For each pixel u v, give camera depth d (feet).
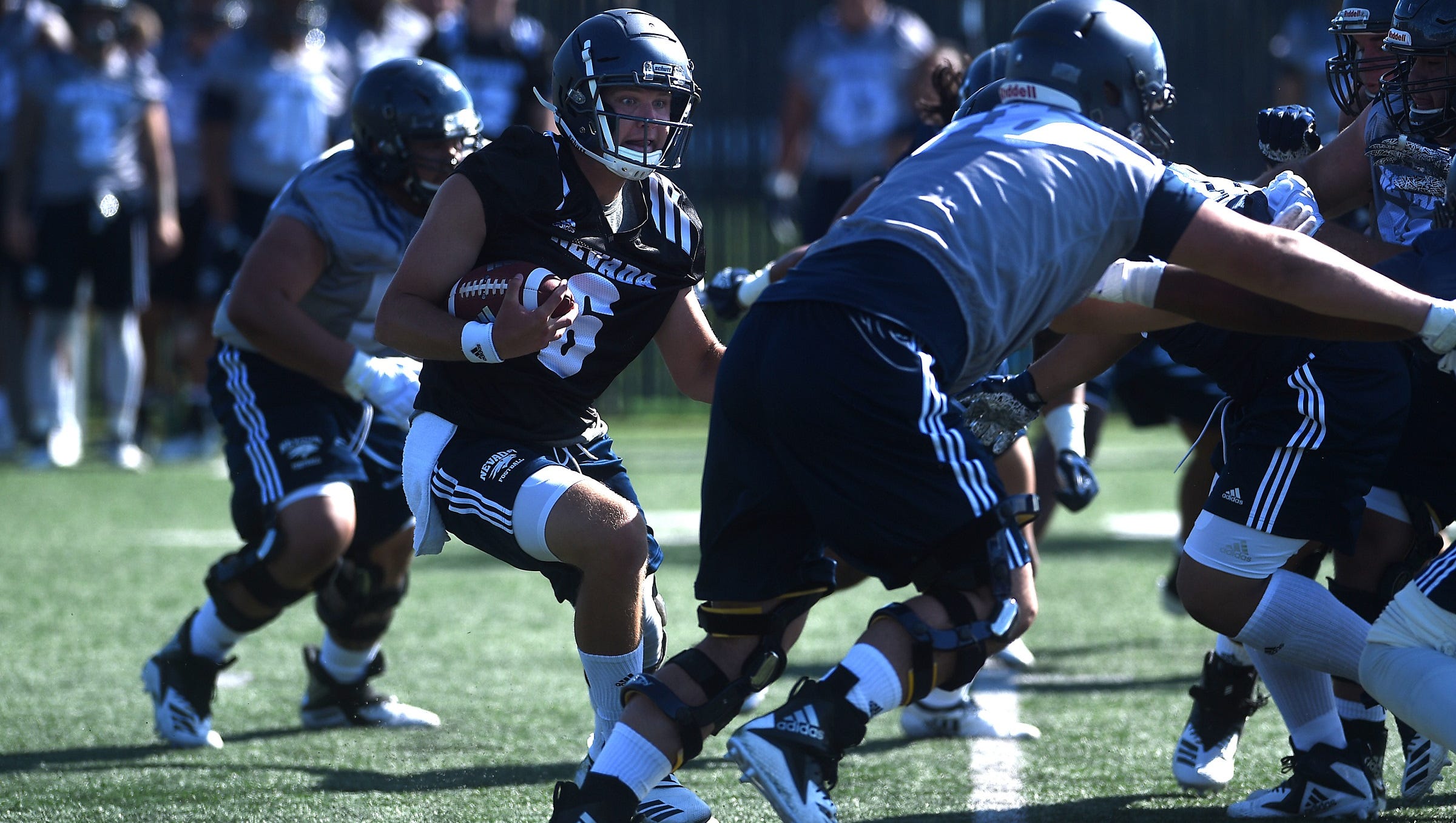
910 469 29.53
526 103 96.94
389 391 44.27
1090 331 34.55
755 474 31.09
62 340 112.37
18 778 42.11
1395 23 36.04
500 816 38.17
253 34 109.40
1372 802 36.68
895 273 29.86
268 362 47.29
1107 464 118.83
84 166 107.96
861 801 39.75
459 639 61.52
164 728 45.88
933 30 146.51
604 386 37.45
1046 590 71.72
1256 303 31.14
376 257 45.27
